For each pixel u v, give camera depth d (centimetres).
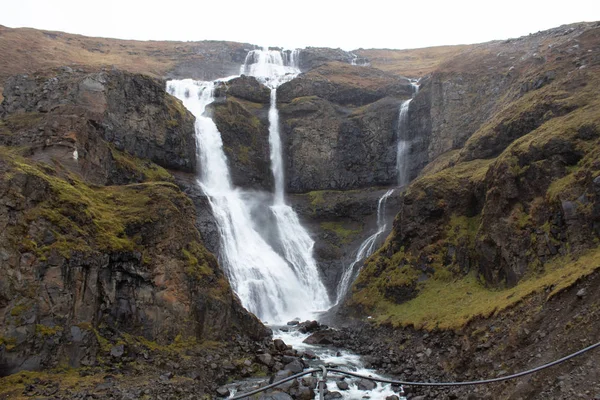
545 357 1769
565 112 3362
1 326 1920
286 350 2753
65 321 2103
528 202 2930
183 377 2172
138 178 4066
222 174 5372
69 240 2255
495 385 1836
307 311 4366
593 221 2417
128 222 2641
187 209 3086
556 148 2891
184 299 2653
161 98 4766
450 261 3391
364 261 4528
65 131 3331
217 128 5544
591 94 3356
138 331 2434
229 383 2239
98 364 2120
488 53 6094
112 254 2419
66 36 9588
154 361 2261
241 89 6594
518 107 4019
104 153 3725
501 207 3052
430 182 3812
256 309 4175
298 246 5053
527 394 1652
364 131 6134
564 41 5234
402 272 3594
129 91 4456
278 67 9325
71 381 1933
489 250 3022
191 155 5016
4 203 2123
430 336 2667
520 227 2856
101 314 2323
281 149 6147
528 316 2080
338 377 2319
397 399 2059
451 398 1930
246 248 4659
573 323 1795
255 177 5731
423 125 5762
